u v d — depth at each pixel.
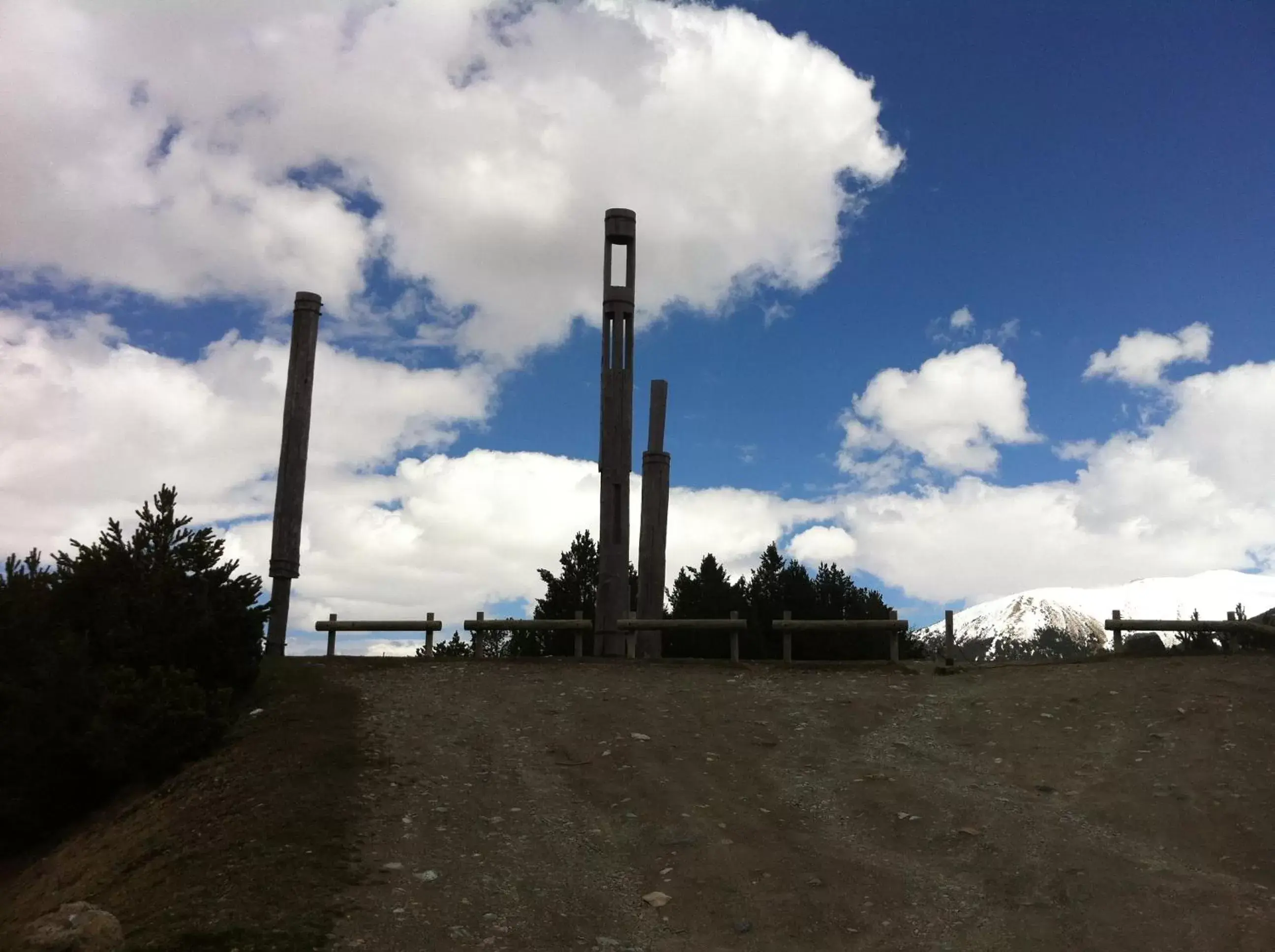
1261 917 8.88
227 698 14.62
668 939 8.83
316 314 21.33
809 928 9.00
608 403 21.66
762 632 29.42
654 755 13.77
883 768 13.37
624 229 22.08
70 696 13.88
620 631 20.95
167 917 8.80
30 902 11.19
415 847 10.57
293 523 20.44
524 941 8.63
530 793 12.34
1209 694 15.73
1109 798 12.08
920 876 10.11
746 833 11.16
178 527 16.06
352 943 8.36
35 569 15.50
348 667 18.66
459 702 16.34
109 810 13.45
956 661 19.75
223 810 11.68
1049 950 8.49
